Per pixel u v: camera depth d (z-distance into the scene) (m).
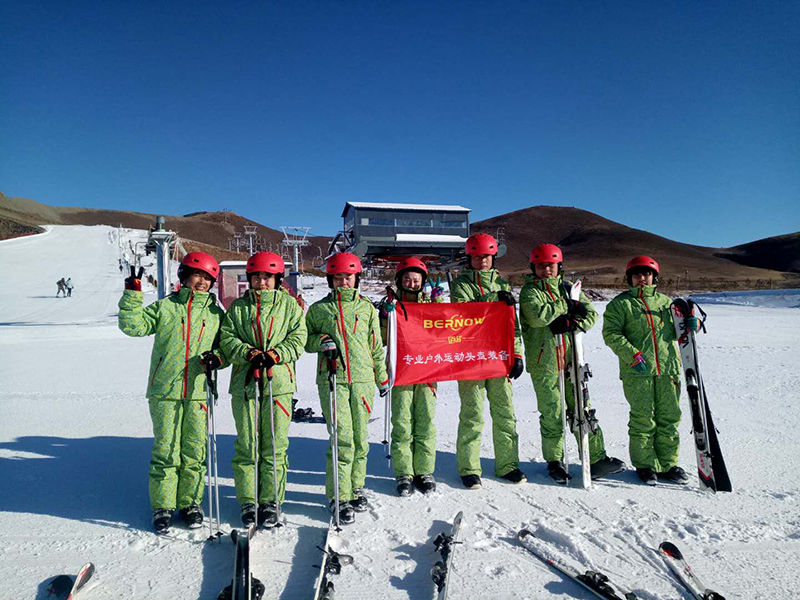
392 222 25.61
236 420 3.78
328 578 3.00
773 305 27.22
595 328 16.89
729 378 8.56
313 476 4.66
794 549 3.27
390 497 4.15
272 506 3.71
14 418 6.55
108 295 33.31
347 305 4.04
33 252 57.91
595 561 3.15
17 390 8.30
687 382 4.35
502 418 4.49
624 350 4.46
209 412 3.72
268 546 3.38
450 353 4.38
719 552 3.24
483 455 5.18
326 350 3.75
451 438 5.72
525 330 4.75
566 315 4.38
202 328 3.73
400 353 4.29
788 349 11.70
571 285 4.59
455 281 4.75
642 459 4.43
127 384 8.78
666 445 4.44
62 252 58.38
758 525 3.56
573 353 4.41
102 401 7.50
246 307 3.80
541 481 4.47
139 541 3.43
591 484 4.38
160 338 3.67
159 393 3.62
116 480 4.54
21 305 28.59
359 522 3.71
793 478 4.36
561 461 4.52
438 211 26.25
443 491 4.26
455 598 2.80
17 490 4.29
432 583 2.96
